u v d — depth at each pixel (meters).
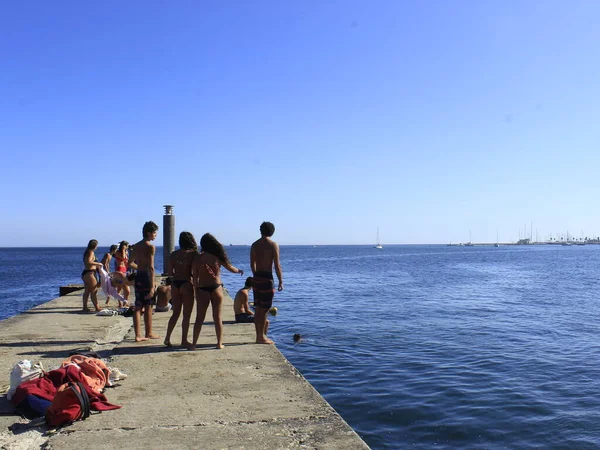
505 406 8.95
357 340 14.85
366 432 7.82
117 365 6.48
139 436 4.22
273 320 18.78
